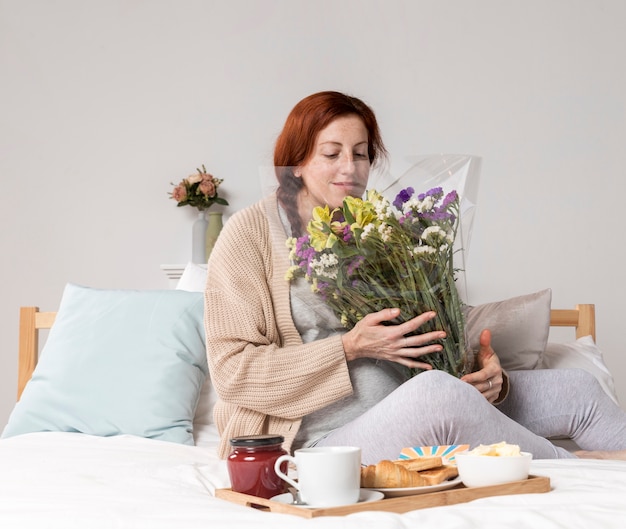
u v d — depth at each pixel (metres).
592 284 3.74
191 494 1.26
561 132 3.77
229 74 3.80
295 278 1.83
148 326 2.25
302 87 3.79
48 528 1.05
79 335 2.29
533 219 3.74
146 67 3.82
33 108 3.80
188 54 3.82
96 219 3.78
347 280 1.76
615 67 3.80
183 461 1.66
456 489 1.19
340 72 3.78
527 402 1.98
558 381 2.01
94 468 1.51
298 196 1.85
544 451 1.67
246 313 1.81
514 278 3.72
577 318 2.79
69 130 3.80
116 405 2.14
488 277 3.72
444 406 1.53
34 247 3.76
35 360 2.73
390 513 1.02
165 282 3.76
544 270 3.73
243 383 1.76
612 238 3.76
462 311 1.82
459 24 3.79
